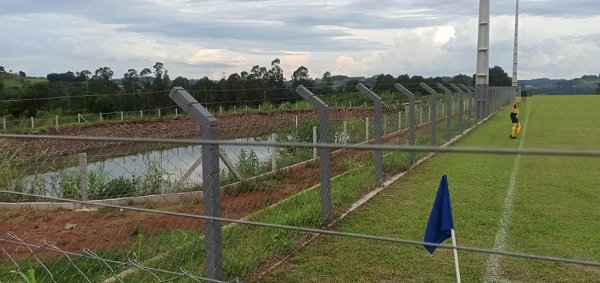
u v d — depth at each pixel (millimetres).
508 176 10352
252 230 6094
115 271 4977
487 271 5117
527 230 6500
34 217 7609
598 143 16625
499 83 75125
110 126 25047
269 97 24734
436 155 13398
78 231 6770
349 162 10906
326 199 6742
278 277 5035
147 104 28984
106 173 9273
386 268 5230
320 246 5891
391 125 17703
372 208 7723
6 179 8867
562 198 8352
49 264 5312
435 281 4906
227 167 8852
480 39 28531
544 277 4949
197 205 8008
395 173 10633
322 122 6711
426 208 7707
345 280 4953
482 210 7539
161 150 8789
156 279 4707
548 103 45344
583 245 5871
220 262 4418
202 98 22562
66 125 24219
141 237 5801
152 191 8781
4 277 4980
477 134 19391
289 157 10961
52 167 9625
